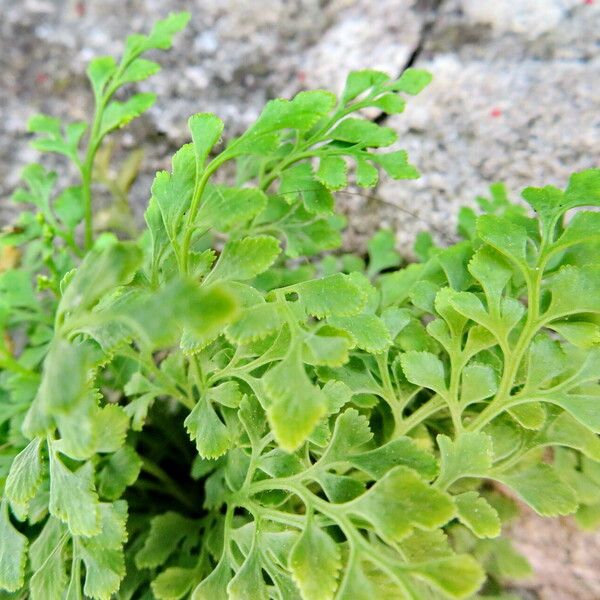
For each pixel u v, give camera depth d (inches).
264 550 2.0
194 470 2.6
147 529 2.9
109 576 2.0
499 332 2.1
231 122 4.0
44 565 2.1
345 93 2.5
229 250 2.0
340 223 3.5
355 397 2.3
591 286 2.1
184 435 3.1
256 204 1.9
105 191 4.3
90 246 3.4
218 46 4.2
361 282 2.3
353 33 4.0
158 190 2.1
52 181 3.4
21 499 1.9
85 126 3.3
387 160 2.3
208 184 2.1
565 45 3.6
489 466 2.0
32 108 4.4
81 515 1.9
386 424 2.4
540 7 3.6
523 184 3.5
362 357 2.3
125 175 4.0
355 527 1.8
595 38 3.5
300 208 2.7
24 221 3.3
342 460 2.0
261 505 2.1
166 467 3.2
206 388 2.2
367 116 3.8
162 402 3.0
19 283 3.1
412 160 3.7
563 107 3.5
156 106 4.2
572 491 2.0
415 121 3.7
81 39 4.4
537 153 3.5
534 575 2.9
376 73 2.5
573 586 2.9
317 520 2.0
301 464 2.1
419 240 3.2
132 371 2.8
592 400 2.1
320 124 2.6
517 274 2.4
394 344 2.3
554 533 3.0
